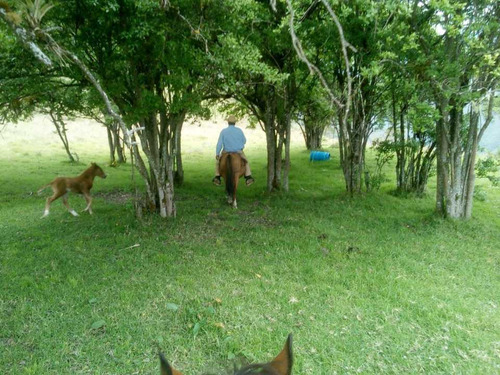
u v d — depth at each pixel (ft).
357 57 25.80
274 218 28.45
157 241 23.04
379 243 23.17
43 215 28.55
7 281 17.38
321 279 17.99
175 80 21.17
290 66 31.73
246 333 13.52
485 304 16.15
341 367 11.93
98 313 14.65
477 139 26.48
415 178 36.58
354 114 31.81
